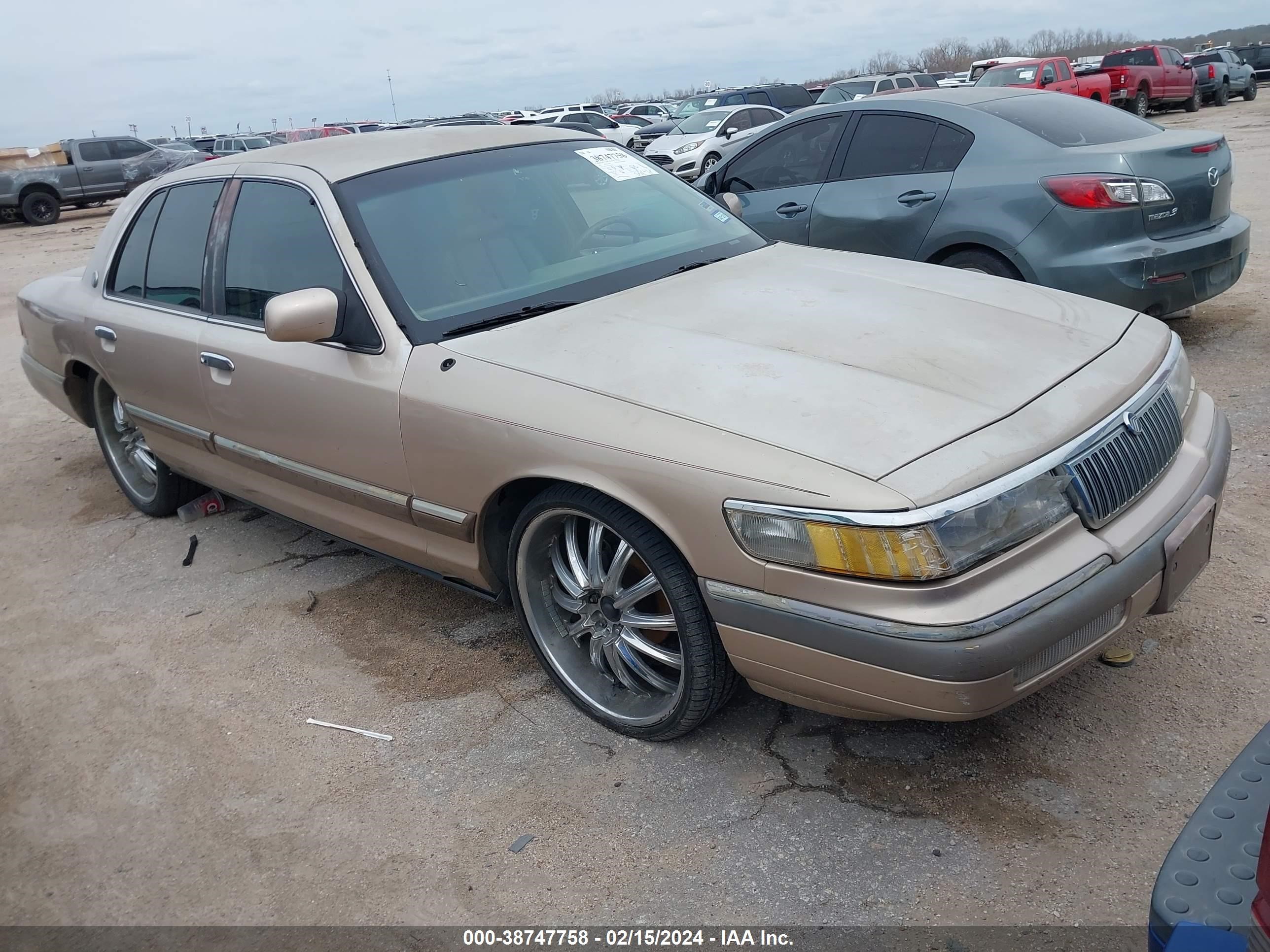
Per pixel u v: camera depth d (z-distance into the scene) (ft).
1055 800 8.17
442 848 8.52
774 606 7.66
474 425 9.39
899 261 11.79
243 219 12.48
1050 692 9.48
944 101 18.69
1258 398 15.78
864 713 7.75
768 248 12.57
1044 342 9.09
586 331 9.87
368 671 11.37
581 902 7.77
